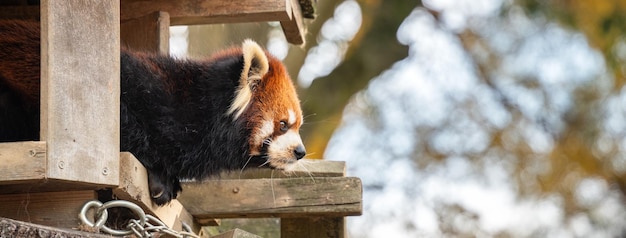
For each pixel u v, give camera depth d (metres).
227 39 19.53
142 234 8.04
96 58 7.91
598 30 24.53
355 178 10.43
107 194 8.57
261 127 10.09
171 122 9.32
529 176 29.23
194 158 9.59
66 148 7.47
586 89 29.42
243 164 10.15
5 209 8.07
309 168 10.72
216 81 9.80
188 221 10.20
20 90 8.91
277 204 10.35
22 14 11.44
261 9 10.72
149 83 9.22
